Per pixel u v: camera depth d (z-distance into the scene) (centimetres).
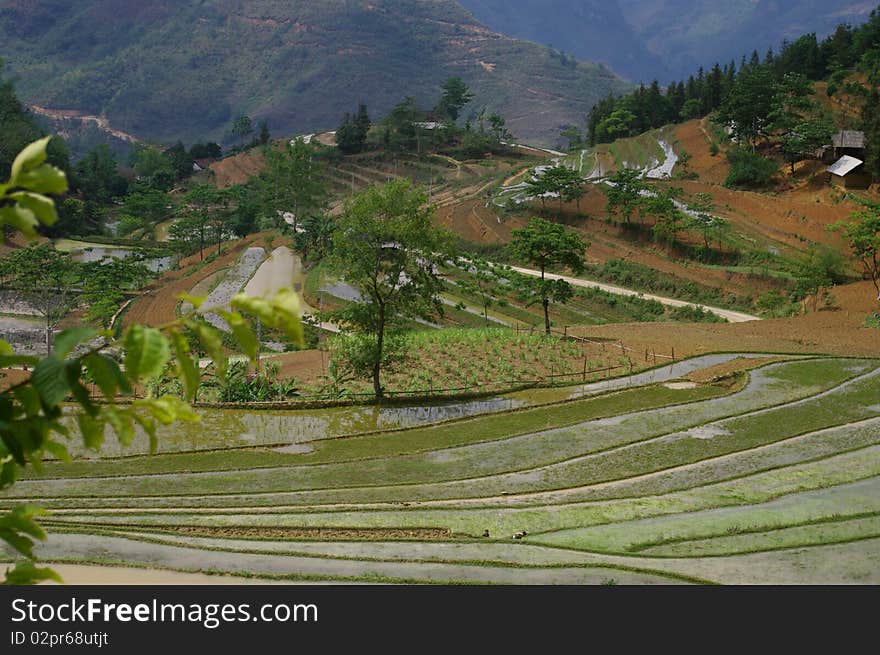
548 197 12356
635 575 1973
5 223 291
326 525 2327
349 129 19025
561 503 2631
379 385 3931
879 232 7250
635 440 3303
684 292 8756
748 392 3994
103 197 15938
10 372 3950
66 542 2078
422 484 2820
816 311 6706
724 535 2297
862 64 14450
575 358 4794
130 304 8381
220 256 10825
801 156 11650
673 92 17938
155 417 329
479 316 8050
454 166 18000
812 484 2772
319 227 10238
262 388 3844
